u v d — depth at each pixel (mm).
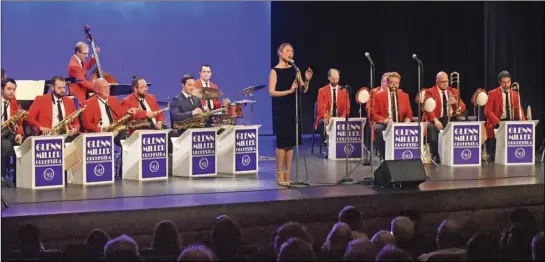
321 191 7609
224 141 8984
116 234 6602
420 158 8414
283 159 8055
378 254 4863
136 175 8406
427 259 5371
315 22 13531
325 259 5570
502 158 9656
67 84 9586
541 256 4949
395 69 13211
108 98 8758
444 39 12922
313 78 13688
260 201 7039
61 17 12023
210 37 13109
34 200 7090
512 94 10070
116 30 12453
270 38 13477
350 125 10258
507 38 11656
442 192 7586
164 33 12789
